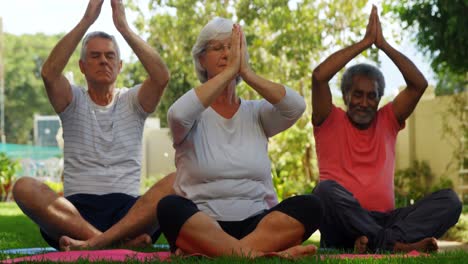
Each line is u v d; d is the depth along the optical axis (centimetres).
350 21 1955
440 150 2038
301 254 538
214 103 605
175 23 2195
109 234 675
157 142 3009
